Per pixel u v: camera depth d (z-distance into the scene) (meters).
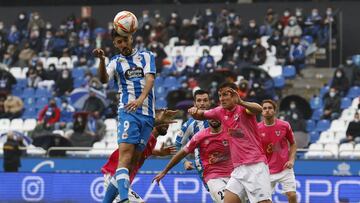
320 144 70.50
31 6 101.19
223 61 84.12
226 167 38.75
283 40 86.56
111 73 31.72
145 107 31.58
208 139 38.53
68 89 85.19
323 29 89.19
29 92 86.00
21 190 59.91
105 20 99.31
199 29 90.94
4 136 72.88
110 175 36.94
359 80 80.06
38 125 74.56
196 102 38.59
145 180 57.00
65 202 58.94
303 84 85.06
